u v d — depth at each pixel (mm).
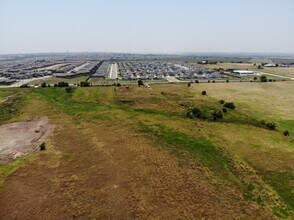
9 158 42031
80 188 32781
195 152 43219
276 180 34688
